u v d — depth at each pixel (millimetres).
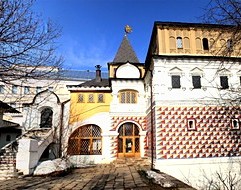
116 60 28188
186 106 18891
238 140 18609
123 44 29500
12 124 28125
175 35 20344
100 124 23875
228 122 18812
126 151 23625
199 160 18031
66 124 23891
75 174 16172
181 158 17969
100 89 24625
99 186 11383
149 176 13766
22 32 7164
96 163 22844
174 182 11062
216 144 18406
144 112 24094
